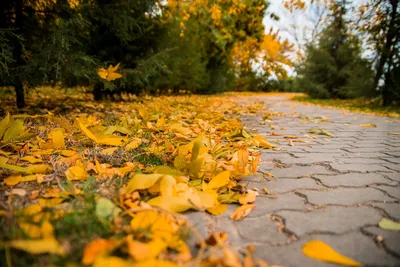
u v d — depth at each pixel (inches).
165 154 79.0
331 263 34.5
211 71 611.5
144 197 49.7
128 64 259.8
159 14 278.8
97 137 79.7
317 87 527.2
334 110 294.8
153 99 308.5
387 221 44.4
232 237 40.3
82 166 62.6
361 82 391.9
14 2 168.4
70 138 89.5
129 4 217.8
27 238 32.0
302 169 75.5
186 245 36.9
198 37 538.0
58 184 53.2
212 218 45.8
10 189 51.3
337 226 43.9
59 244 30.3
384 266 34.2
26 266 29.5
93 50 243.4
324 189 60.5
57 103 221.9
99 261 25.3
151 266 27.4
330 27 495.8
